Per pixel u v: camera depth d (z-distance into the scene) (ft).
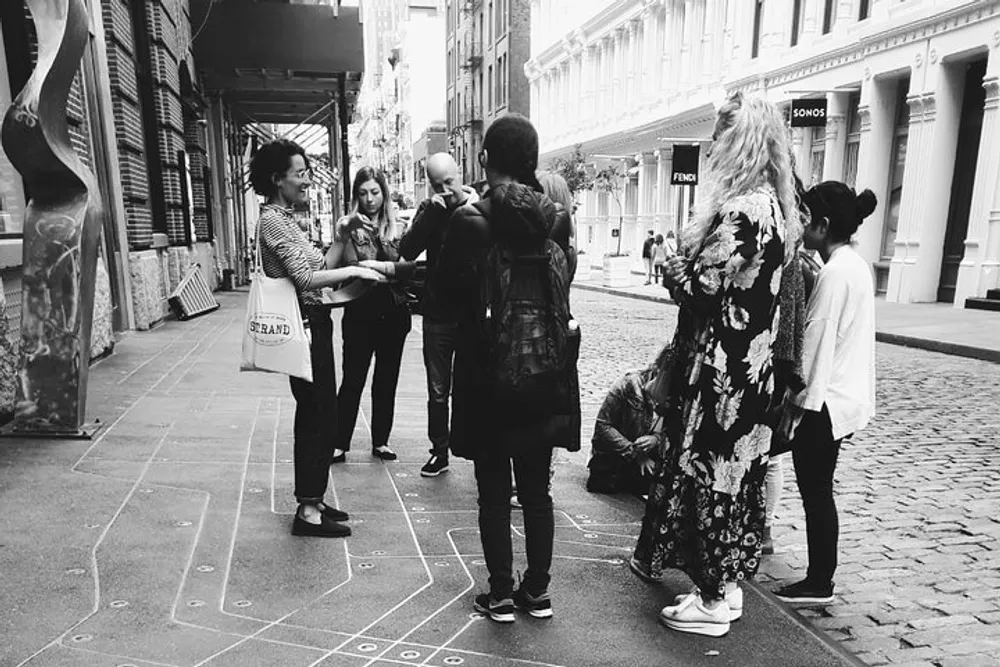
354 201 15.05
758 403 8.66
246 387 22.06
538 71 129.80
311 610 9.46
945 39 48.60
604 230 108.78
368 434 18.16
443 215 13.25
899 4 52.65
